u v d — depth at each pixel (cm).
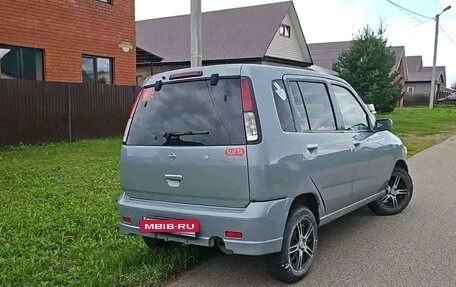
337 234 529
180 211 373
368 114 546
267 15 2775
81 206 589
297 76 423
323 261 441
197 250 448
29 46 1225
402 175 619
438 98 5941
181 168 371
